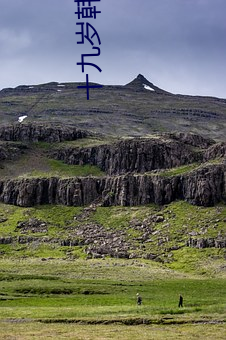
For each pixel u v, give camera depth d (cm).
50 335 6906
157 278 18088
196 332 7025
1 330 7394
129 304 12238
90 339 6588
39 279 17325
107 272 19162
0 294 14312
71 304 12362
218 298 13300
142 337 6700
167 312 9112
